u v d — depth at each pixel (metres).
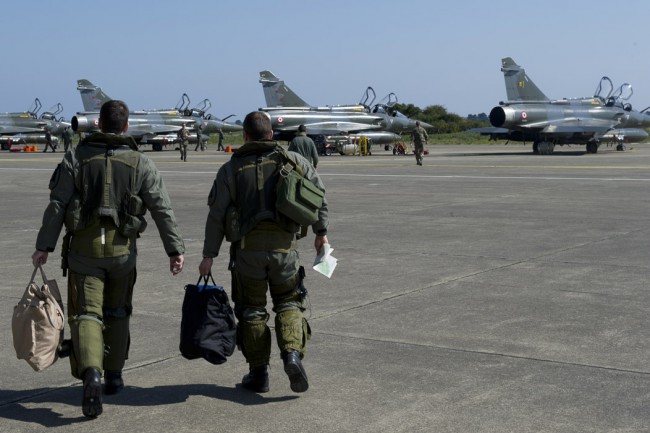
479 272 9.02
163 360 5.75
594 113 50.34
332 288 8.20
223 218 4.95
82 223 4.69
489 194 19.19
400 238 11.87
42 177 27.28
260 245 4.86
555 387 5.04
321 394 4.96
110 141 4.79
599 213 14.88
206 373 5.46
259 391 5.03
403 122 57.19
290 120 52.41
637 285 8.21
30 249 11.10
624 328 6.49
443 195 19.05
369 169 30.59
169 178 26.03
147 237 12.23
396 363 5.59
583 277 8.66
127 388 5.13
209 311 4.86
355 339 6.22
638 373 5.32
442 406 4.71
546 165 32.34
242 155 4.94
